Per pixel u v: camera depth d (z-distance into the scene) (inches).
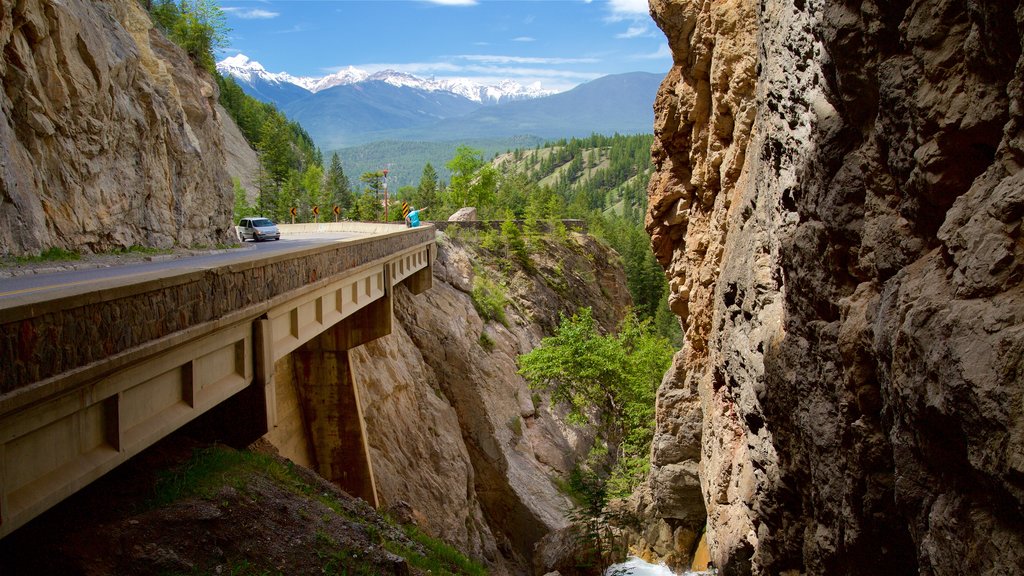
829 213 344.2
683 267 863.7
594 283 2716.5
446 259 1907.0
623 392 1334.9
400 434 1205.7
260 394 507.8
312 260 619.5
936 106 250.4
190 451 474.6
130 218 924.0
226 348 466.0
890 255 292.7
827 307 360.5
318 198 4079.7
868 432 310.3
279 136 3683.6
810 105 375.6
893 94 276.7
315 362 872.9
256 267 494.6
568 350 1339.8
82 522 362.3
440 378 1525.6
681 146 821.2
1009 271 207.0
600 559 829.2
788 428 431.8
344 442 867.4
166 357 379.2
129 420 351.6
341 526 466.9
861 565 344.5
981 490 219.0
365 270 796.0
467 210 2827.3
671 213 869.8
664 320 3105.3
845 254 343.0
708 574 776.3
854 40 308.0
